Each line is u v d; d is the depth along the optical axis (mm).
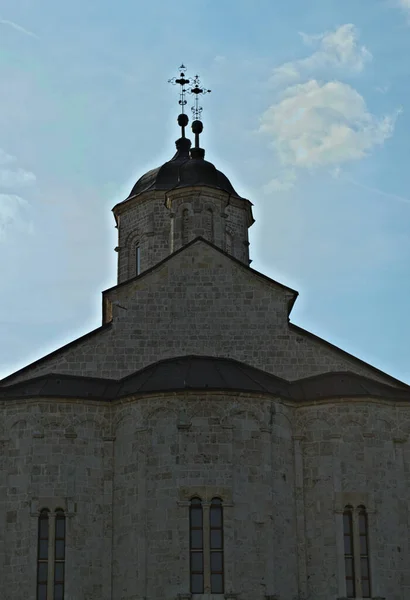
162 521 45938
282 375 51812
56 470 47500
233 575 45156
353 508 47781
